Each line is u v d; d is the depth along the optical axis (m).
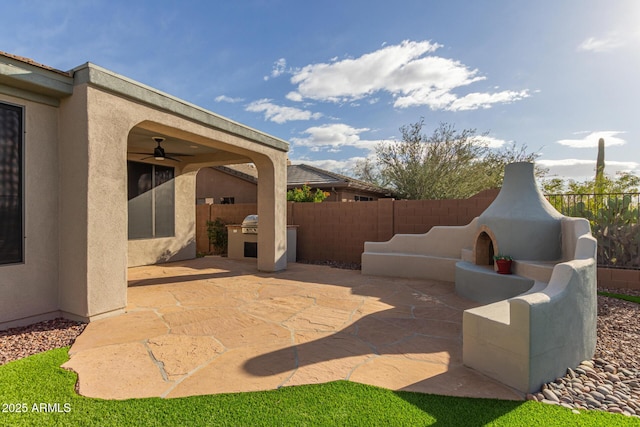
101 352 4.42
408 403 3.25
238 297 7.51
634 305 7.50
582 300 4.41
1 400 3.19
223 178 23.41
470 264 8.22
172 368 3.98
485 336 3.92
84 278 5.61
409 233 11.95
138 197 11.66
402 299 7.49
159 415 3.00
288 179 22.61
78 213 5.66
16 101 5.41
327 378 3.76
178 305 6.80
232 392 3.43
